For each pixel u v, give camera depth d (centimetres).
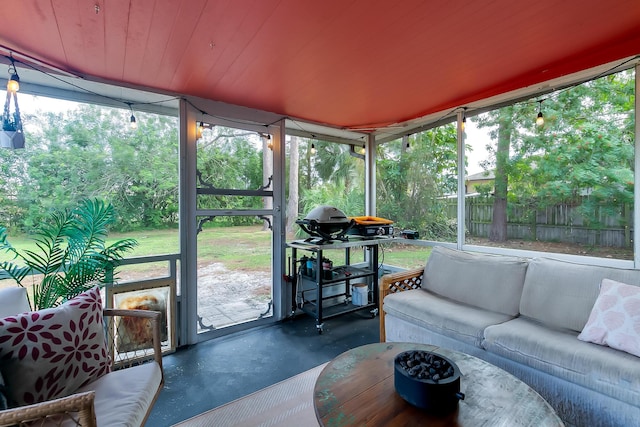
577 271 207
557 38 179
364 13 151
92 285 212
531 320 215
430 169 348
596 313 177
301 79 235
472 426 110
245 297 314
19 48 182
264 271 328
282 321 334
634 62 206
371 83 245
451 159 326
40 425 104
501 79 238
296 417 179
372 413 118
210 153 292
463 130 310
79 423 98
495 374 144
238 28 164
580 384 155
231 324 304
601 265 224
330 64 209
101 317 162
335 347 271
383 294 267
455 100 286
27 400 124
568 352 162
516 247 273
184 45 181
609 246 222
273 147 328
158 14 150
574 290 201
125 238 252
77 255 203
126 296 246
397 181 387
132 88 242
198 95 271
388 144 399
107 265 213
